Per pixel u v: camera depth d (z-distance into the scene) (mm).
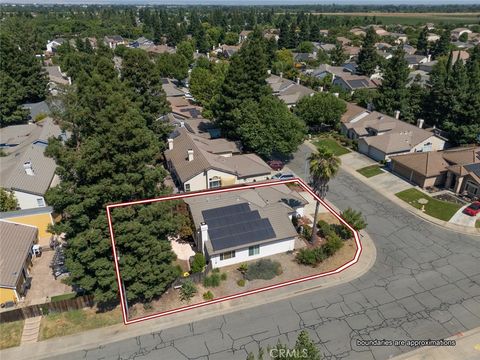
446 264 38156
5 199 42906
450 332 30234
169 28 186125
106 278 29406
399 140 63375
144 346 29234
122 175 29203
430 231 43906
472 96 62781
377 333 30188
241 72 62906
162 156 58000
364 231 43719
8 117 75250
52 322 31438
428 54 150875
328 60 139500
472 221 45438
